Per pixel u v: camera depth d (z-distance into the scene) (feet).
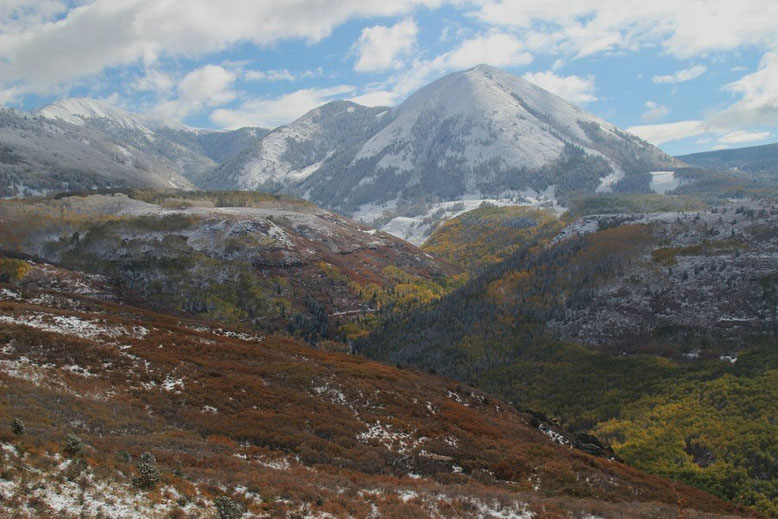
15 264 493.36
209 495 99.45
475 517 117.50
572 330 531.09
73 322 222.89
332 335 644.69
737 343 436.76
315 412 194.39
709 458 298.56
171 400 172.86
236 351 250.16
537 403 425.28
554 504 134.62
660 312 509.76
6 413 116.16
